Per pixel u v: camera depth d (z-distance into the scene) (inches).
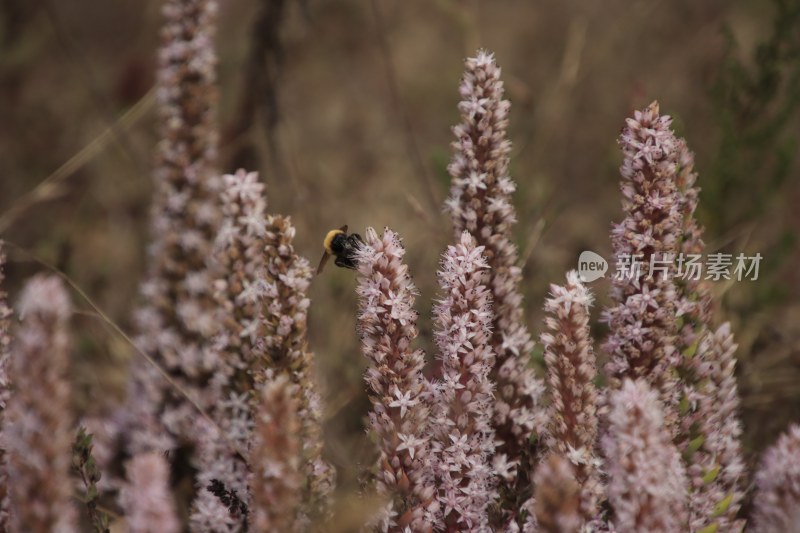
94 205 107.7
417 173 104.7
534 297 82.7
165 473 66.4
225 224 70.5
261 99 96.6
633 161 68.9
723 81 91.9
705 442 69.8
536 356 74.8
